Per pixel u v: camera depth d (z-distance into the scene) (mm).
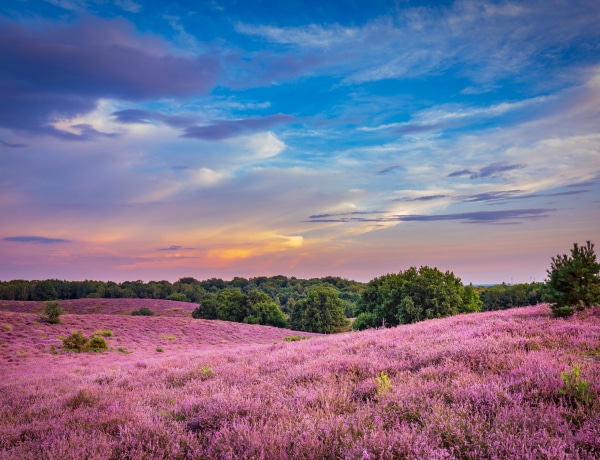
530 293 79625
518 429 3955
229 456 3959
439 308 45062
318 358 10141
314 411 5266
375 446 3758
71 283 147500
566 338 8578
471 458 3547
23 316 41188
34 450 4914
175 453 4363
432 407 4707
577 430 3893
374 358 8844
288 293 156750
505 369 6238
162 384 9539
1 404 8750
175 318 55125
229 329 52250
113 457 4523
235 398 6070
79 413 6656
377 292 57375
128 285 158125
